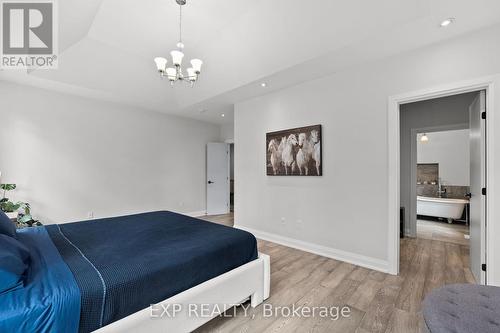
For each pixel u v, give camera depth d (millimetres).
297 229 3514
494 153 2055
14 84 3422
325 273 2625
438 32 2162
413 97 2471
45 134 3684
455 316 1093
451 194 5680
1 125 3326
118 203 4496
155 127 5047
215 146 6117
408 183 4121
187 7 2504
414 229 4051
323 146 3207
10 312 965
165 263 1459
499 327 1005
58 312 1042
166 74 2529
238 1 2404
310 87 3346
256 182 4121
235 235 2025
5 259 1104
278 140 3709
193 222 2486
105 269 1334
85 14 2520
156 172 5070
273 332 1676
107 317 1186
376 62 2730
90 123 4141
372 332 1670
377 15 2070
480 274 2227
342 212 3014
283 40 2648
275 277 2521
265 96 3941
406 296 2131
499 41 2035
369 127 2785
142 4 2475
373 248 2752
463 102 3641
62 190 3852
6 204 3111
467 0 1778
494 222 2061
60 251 1604
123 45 3205
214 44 3129
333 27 2303
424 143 6043
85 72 3375
